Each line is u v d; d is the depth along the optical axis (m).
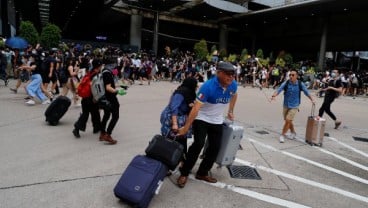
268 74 26.89
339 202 4.64
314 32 45.50
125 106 11.30
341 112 14.49
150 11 40.47
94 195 4.21
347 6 36.31
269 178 5.34
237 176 5.29
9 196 4.04
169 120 4.62
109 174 4.93
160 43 55.41
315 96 21.81
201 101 4.21
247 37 57.88
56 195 4.14
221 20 49.28
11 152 5.64
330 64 53.06
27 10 42.38
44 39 25.77
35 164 5.15
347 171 6.07
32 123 7.77
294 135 8.28
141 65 21.00
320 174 5.77
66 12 44.72
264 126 9.65
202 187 4.72
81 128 6.78
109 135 6.46
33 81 10.02
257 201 4.45
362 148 7.96
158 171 3.90
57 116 7.66
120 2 41.12
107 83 6.17
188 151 4.58
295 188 5.02
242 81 28.12
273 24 51.50
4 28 30.70
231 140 4.90
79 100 11.37
